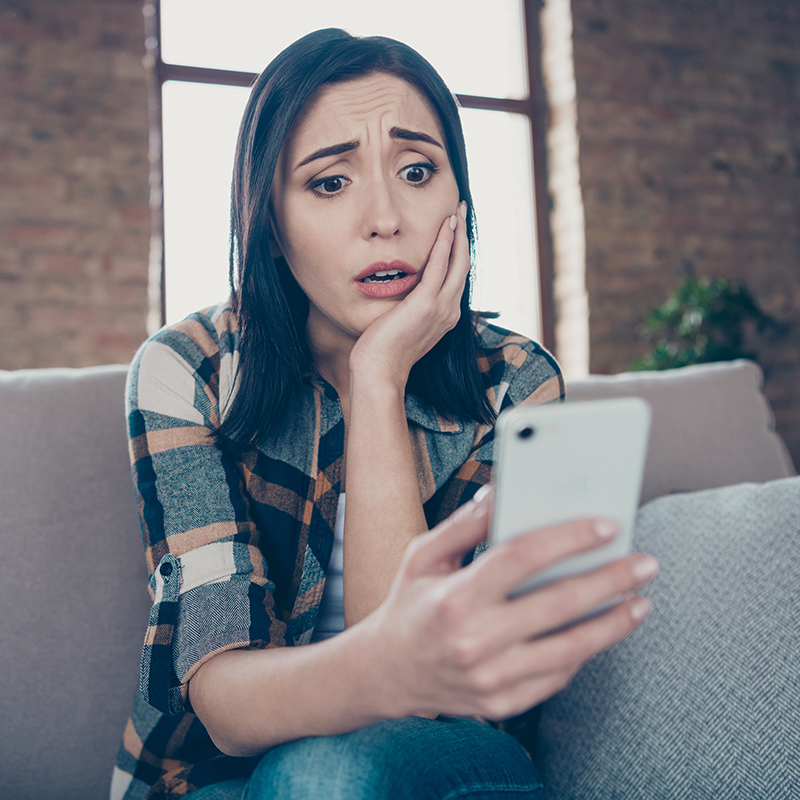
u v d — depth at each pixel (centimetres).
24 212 288
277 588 84
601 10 372
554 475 40
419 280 85
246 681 59
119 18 303
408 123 82
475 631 39
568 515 41
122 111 301
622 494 41
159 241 304
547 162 384
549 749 88
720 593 82
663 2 382
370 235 81
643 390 129
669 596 86
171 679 67
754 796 69
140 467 80
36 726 93
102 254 295
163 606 69
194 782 75
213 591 70
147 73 305
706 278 377
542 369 98
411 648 42
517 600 40
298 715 54
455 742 57
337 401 90
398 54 82
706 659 78
